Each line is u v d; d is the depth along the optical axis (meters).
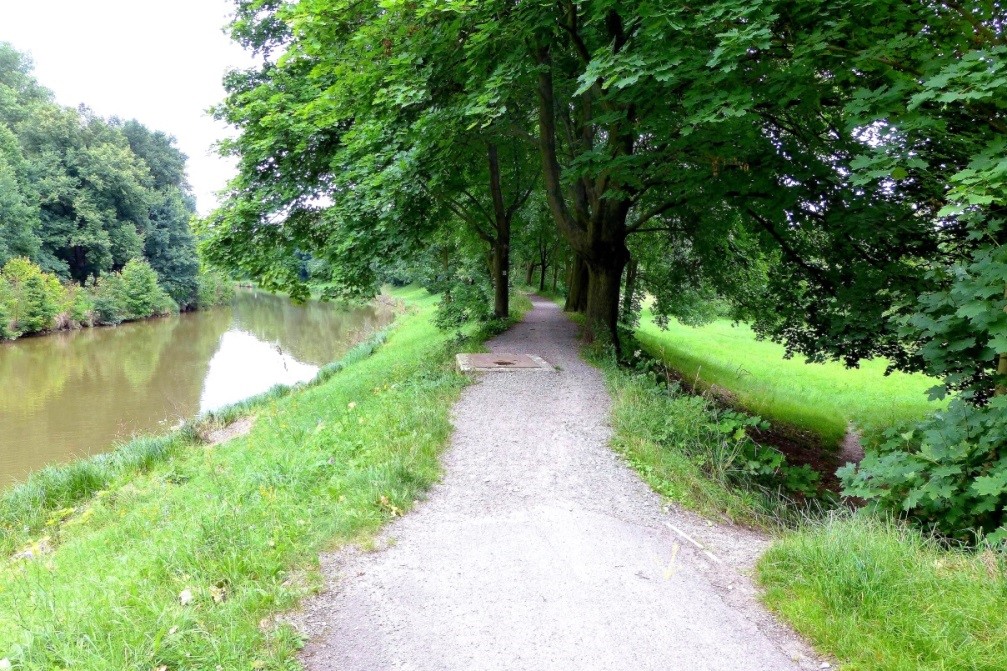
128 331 40.38
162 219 57.53
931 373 5.71
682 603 3.50
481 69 9.05
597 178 12.01
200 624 3.13
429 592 3.63
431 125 9.74
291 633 3.19
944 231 8.24
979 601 3.06
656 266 21.42
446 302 21.38
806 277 12.10
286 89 14.11
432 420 7.00
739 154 8.59
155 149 68.88
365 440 6.64
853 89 6.90
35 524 8.42
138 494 8.17
